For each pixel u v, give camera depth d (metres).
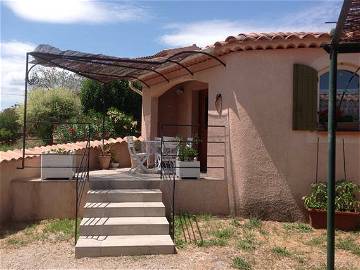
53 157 9.14
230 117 9.48
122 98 21.77
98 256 6.80
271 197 9.00
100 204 8.25
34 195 8.87
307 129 8.93
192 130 13.31
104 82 13.63
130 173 10.84
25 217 8.83
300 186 8.96
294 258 6.89
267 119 9.06
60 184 8.95
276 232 8.27
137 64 10.66
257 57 9.12
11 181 8.83
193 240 7.70
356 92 8.90
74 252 6.99
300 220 8.93
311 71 8.91
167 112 14.23
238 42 9.02
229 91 9.52
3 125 24.19
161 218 7.96
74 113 22.89
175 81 11.89
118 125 17.88
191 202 9.34
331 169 5.27
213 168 10.00
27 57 8.64
